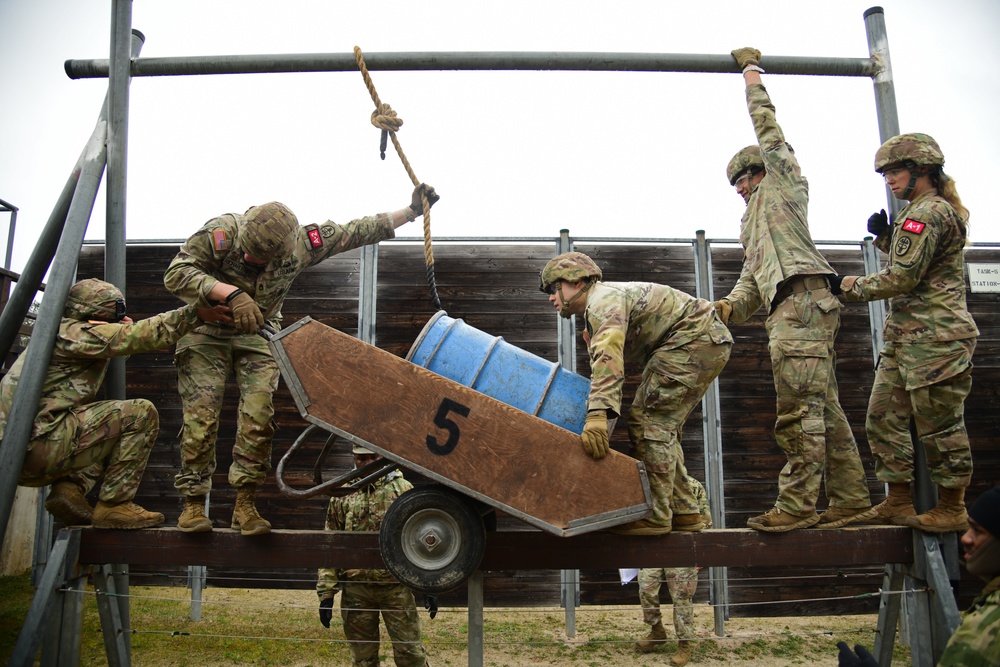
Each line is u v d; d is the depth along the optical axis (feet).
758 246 13.47
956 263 12.75
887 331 13.42
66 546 12.38
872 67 15.81
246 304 11.87
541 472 10.83
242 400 13.03
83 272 23.25
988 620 7.13
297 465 22.52
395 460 10.91
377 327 22.90
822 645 20.71
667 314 12.10
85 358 12.92
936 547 12.59
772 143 13.66
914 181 13.16
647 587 19.93
